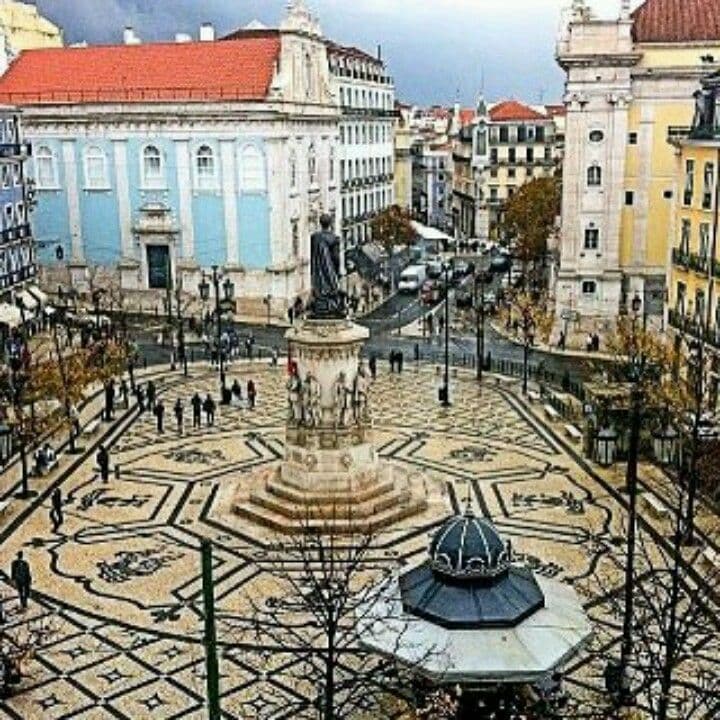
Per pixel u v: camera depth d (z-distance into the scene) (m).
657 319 48.97
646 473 28.64
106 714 16.94
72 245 62.22
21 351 39.66
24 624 19.89
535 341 49.97
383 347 49.75
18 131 52.03
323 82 64.88
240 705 17.19
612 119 48.47
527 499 27.02
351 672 17.94
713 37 48.16
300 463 25.58
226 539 24.34
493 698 15.59
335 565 20.00
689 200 38.47
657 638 17.23
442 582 15.71
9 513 26.17
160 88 59.22
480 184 102.81
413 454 31.19
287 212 58.91
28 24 75.62
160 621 20.19
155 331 53.69
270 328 54.88
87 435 33.19
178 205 59.84
